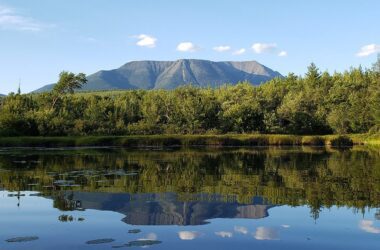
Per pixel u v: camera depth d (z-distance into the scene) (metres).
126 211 16.16
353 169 31.50
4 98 105.75
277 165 35.00
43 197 19.09
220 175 27.77
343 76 143.62
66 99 109.38
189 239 12.45
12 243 12.07
